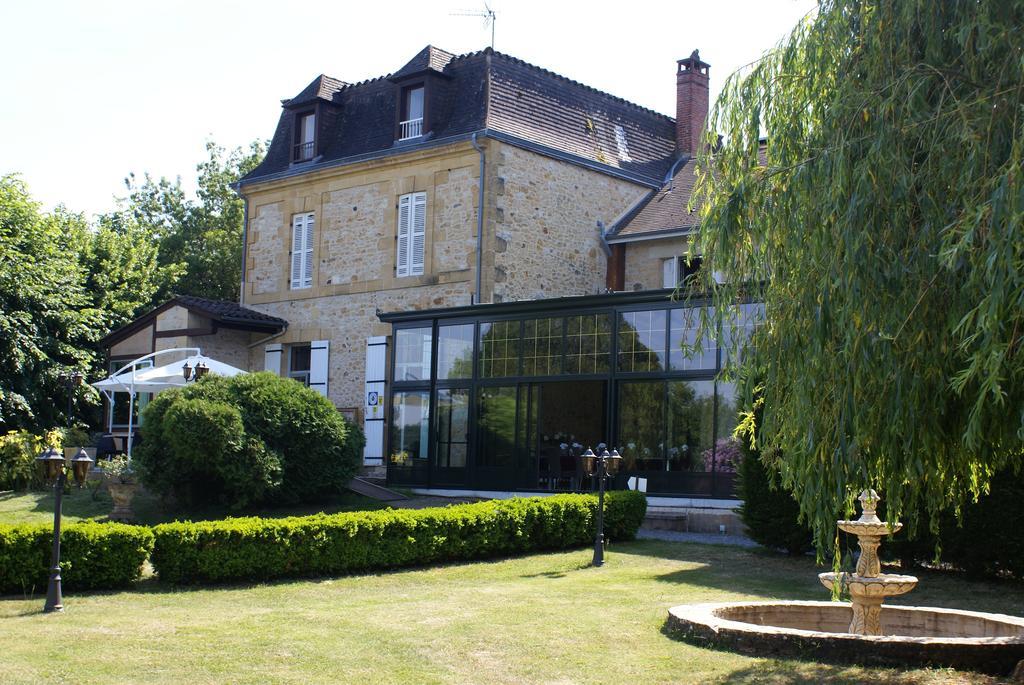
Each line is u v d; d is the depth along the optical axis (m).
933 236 5.98
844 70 6.82
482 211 19.77
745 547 13.52
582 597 9.91
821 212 6.34
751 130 7.28
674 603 9.53
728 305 7.08
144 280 30.95
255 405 16.53
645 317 16.08
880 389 6.04
